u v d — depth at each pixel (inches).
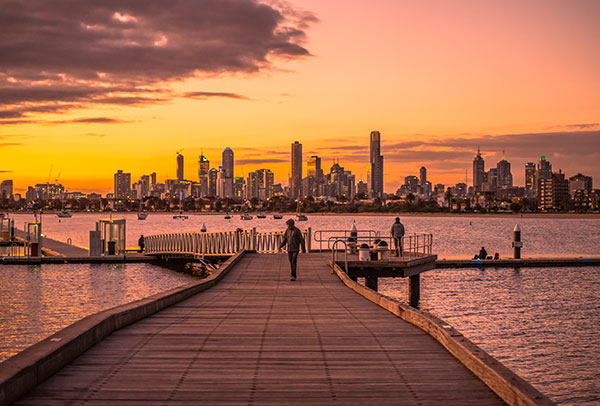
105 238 2146.9
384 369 331.6
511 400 257.6
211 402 270.4
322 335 435.2
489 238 5280.5
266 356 363.6
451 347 369.7
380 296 617.9
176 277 1770.4
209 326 470.0
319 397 279.6
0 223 3164.4
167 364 339.3
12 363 282.0
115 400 270.1
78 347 352.2
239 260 1249.4
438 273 1935.3
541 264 2105.1
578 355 938.7
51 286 1485.0
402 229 1241.4
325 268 1085.1
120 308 474.0
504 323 1188.5
